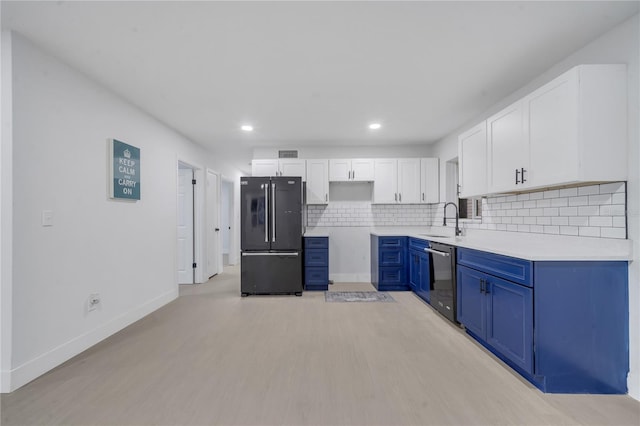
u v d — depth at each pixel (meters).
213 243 5.59
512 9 1.74
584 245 2.11
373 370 2.11
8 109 1.90
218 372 2.09
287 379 2.00
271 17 1.80
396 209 5.05
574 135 1.85
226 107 3.21
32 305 2.01
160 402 1.75
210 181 5.43
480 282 2.43
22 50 1.97
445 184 4.41
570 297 1.83
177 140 4.11
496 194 2.96
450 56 2.25
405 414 1.65
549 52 2.19
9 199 1.89
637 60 1.78
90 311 2.51
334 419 1.61
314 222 5.07
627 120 1.83
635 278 1.79
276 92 2.86
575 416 1.62
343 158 4.79
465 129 3.83
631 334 1.81
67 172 2.30
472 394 1.83
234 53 2.20
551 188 2.34
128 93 2.85
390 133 4.23
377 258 4.42
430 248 3.48
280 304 3.72
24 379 1.94
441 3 1.69
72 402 1.76
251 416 1.63
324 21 1.85
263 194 4.11
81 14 1.76
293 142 4.70
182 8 1.72
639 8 1.72
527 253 1.94
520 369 2.06
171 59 2.27
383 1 1.68
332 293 4.24
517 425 1.56
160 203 3.65
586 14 1.78
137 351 2.41
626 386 1.83
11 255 1.89
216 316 3.27
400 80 2.63
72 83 2.36
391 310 3.46
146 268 3.34
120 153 2.86
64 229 2.27
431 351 2.40
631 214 1.81
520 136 2.35
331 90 2.82
